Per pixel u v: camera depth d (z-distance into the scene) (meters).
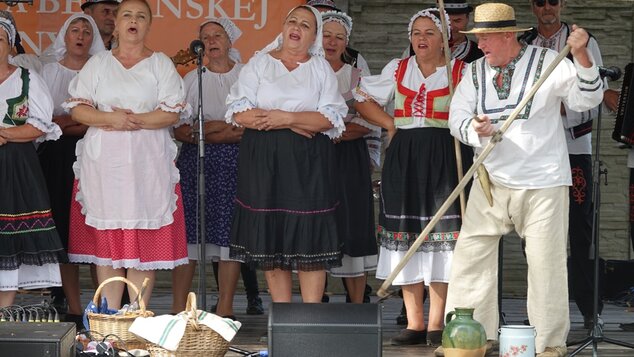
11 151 6.92
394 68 7.07
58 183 7.48
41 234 6.95
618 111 7.24
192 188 7.79
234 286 7.87
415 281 6.96
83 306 9.03
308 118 6.70
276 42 6.98
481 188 6.44
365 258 7.64
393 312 9.03
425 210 6.92
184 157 7.82
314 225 6.69
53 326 5.39
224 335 5.86
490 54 6.28
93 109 6.96
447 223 6.88
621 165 10.13
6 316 6.19
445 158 6.92
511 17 6.25
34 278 6.99
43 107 6.99
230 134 7.74
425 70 6.99
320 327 5.56
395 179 6.97
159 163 7.00
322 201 6.71
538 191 6.27
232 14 9.19
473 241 6.47
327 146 6.80
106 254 6.98
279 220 6.71
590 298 7.94
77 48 7.56
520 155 6.26
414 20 6.95
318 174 6.72
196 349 5.84
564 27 7.90
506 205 6.35
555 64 6.04
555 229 6.28
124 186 6.92
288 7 9.20
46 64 7.64
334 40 7.70
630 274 9.24
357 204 7.55
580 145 7.84
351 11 10.07
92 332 6.00
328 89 6.83
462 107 6.39
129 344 6.09
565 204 6.34
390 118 7.09
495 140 6.12
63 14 9.06
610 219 10.16
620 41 10.10
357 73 7.75
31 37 9.05
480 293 6.48
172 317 5.88
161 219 7.00
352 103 7.57
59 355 5.09
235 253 6.82
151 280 7.09
